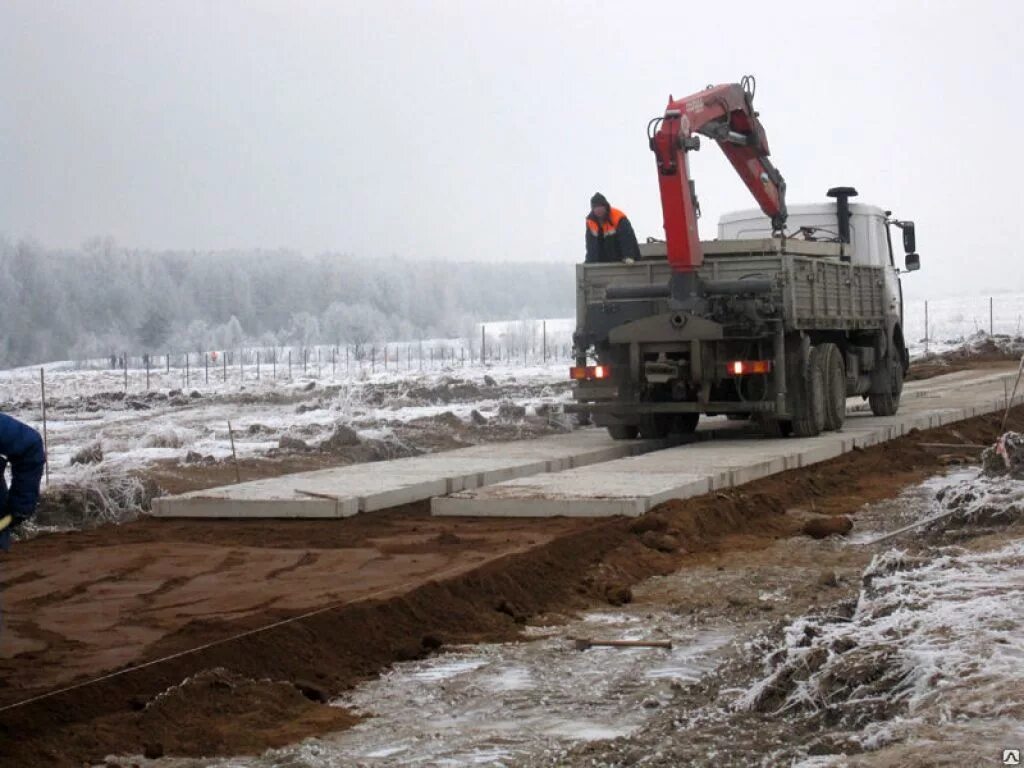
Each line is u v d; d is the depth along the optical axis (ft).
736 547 41.96
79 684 25.05
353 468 54.29
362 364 180.04
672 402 64.34
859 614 28.63
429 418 81.05
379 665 29.09
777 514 48.19
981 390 100.99
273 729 24.52
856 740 20.65
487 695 26.71
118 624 30.89
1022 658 23.02
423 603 32.30
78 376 161.38
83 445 71.67
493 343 249.55
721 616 33.09
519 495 44.98
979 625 25.32
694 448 60.18
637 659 29.22
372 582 34.78
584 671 28.32
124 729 23.72
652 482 47.19
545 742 23.65
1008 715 20.36
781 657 26.91
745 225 84.28
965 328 237.45
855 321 73.36
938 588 29.17
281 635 28.55
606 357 65.51
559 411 82.69
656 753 22.18
